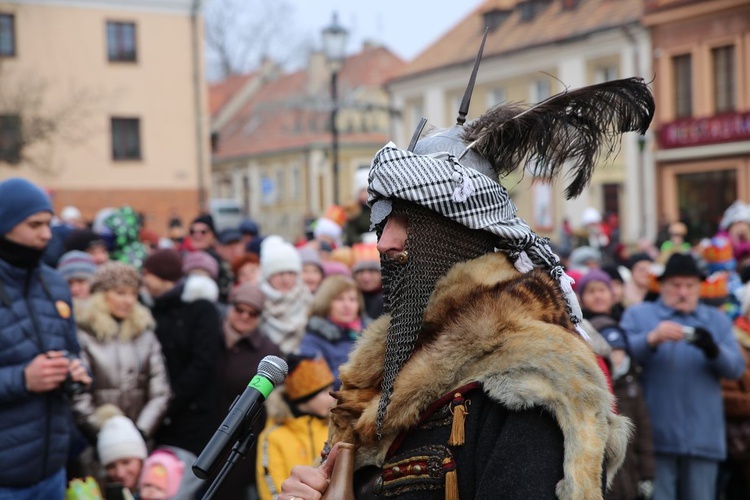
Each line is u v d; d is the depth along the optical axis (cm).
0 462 328
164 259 523
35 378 330
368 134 3691
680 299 516
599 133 168
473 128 174
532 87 2780
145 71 2816
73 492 358
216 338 492
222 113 4666
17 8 2623
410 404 157
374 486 163
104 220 711
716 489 548
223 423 180
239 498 418
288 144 3903
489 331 155
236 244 889
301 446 385
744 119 2250
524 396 147
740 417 530
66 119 2612
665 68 2425
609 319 486
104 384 450
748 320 554
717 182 2352
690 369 503
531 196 2694
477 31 3120
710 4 2284
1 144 2398
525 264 168
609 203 2605
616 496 446
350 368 178
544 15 2844
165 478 411
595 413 148
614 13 2561
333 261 720
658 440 507
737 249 969
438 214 164
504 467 146
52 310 355
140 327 464
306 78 4119
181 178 2875
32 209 343
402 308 164
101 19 2744
